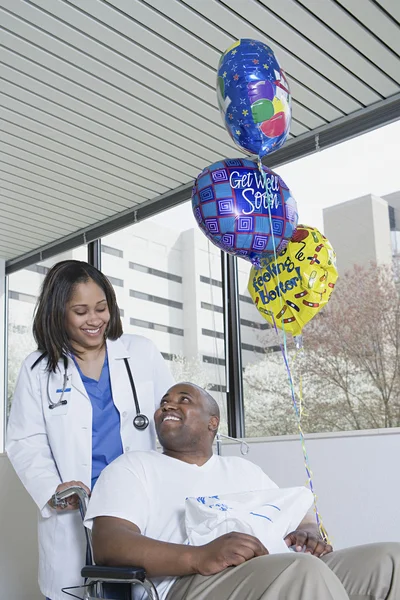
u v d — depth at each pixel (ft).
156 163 12.43
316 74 9.86
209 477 5.51
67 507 5.46
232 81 6.25
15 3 8.41
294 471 9.56
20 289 16.89
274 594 4.00
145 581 4.38
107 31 8.91
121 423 6.13
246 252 6.66
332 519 9.11
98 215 14.66
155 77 9.91
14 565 9.48
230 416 11.70
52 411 5.94
